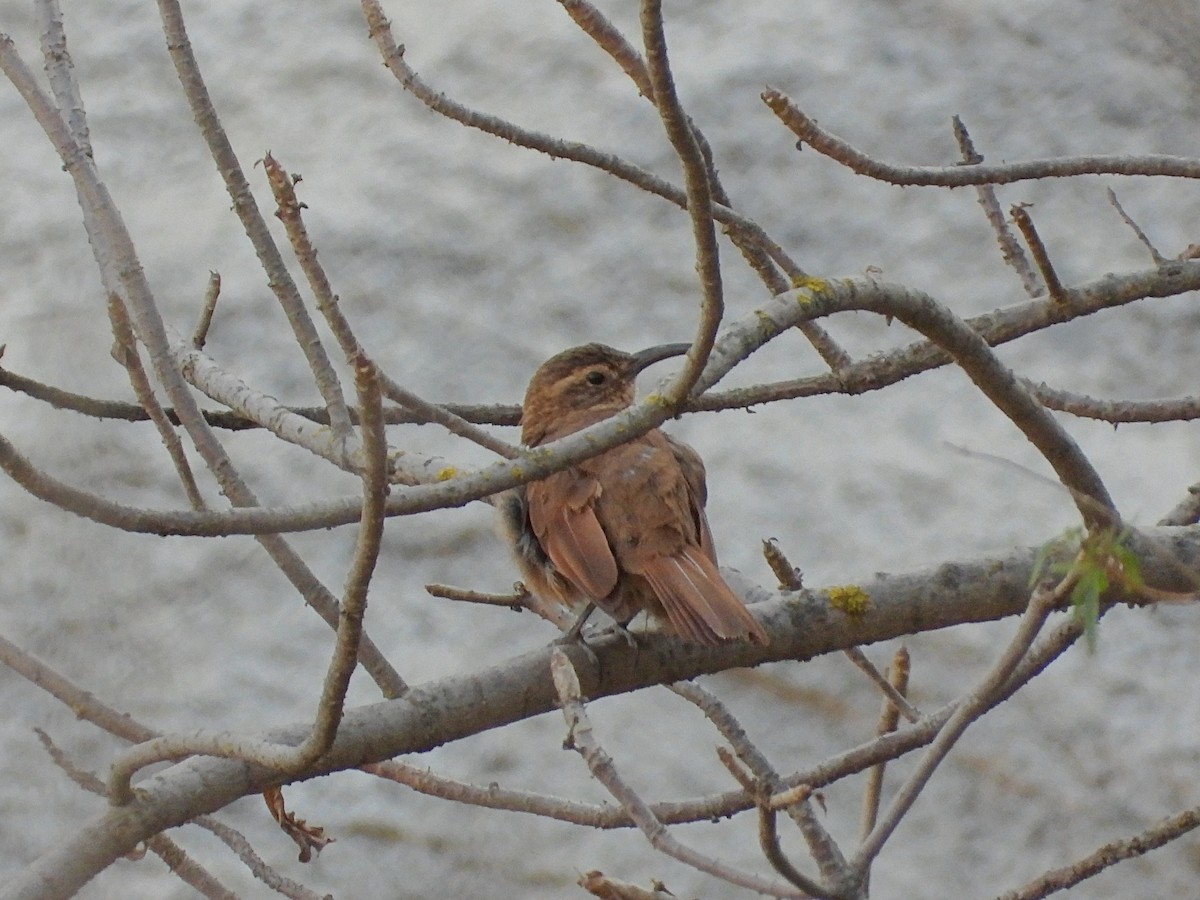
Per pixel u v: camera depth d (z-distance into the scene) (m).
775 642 6.97
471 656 13.10
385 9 15.91
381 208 14.71
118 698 10.00
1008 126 15.04
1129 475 13.84
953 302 14.34
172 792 5.73
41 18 7.24
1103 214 14.80
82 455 12.63
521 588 7.77
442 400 14.05
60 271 13.82
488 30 15.57
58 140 6.95
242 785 5.84
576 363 8.86
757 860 12.63
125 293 6.73
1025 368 14.26
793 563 13.40
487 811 12.77
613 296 14.42
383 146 15.06
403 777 6.90
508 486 5.44
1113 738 12.90
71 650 10.22
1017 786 12.79
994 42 15.34
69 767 7.01
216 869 12.51
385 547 13.52
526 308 14.42
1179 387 14.26
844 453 13.80
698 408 7.79
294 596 13.12
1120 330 14.38
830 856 6.67
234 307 14.45
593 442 5.50
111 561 10.48
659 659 6.95
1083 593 5.28
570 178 14.80
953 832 12.73
